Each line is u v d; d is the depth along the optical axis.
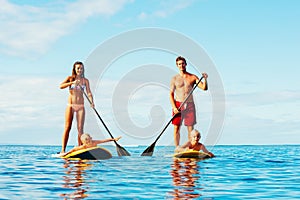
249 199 4.05
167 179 5.25
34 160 8.18
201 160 7.81
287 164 7.33
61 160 7.95
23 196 4.16
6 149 13.74
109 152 8.13
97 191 4.39
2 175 5.80
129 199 3.98
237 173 5.93
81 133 8.88
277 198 4.11
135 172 5.93
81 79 8.80
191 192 4.37
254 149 13.30
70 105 8.84
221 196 4.18
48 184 4.90
